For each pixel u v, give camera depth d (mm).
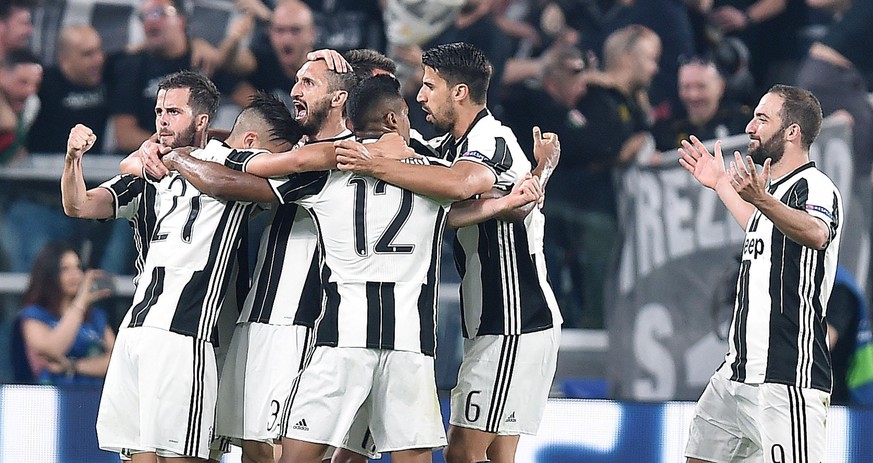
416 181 12977
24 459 18828
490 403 14234
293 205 14617
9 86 25156
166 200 14258
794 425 13992
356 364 12961
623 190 25297
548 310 14477
